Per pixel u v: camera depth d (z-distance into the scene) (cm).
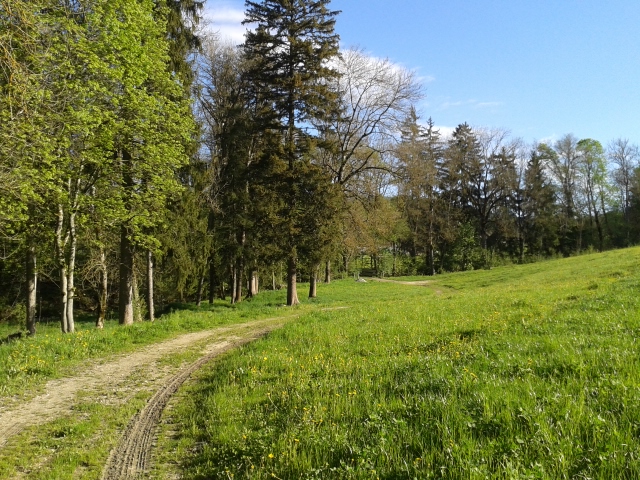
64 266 1773
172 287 3031
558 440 403
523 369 644
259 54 2641
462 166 6531
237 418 690
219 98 3044
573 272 3189
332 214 2641
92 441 669
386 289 4197
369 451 463
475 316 1446
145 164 1816
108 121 1684
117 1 1548
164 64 1831
